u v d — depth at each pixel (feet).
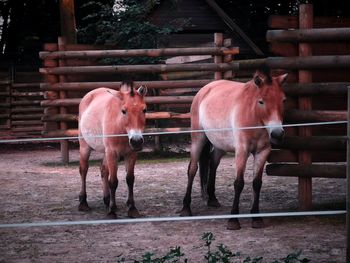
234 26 63.87
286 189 29.73
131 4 50.08
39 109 64.59
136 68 42.29
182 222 23.13
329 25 24.21
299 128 23.63
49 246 20.02
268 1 77.56
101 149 25.50
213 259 15.16
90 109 26.12
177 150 48.01
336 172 23.00
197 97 26.00
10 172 38.32
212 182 25.91
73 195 29.60
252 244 19.49
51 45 42.52
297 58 23.52
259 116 21.22
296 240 19.81
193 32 67.00
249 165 38.50
